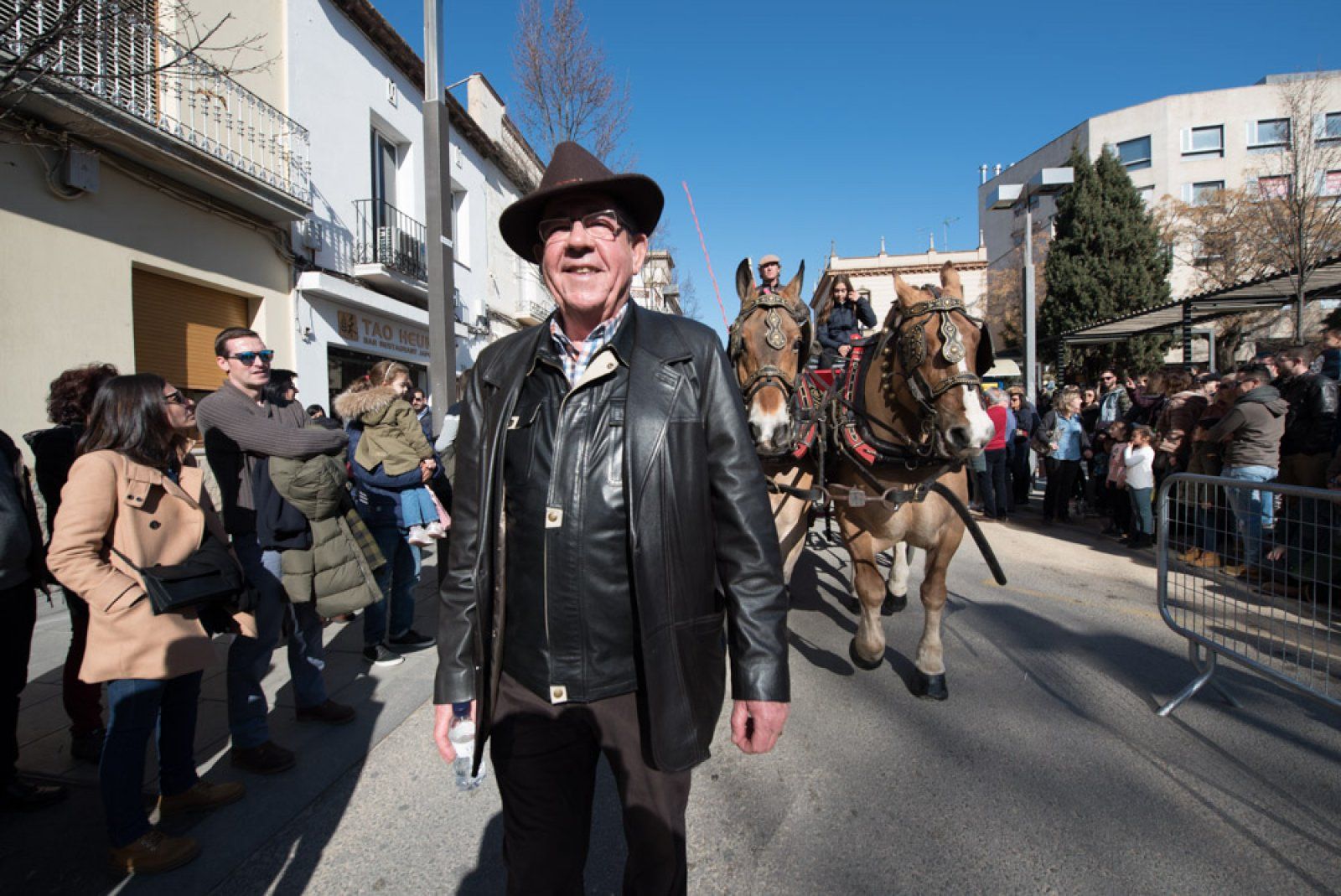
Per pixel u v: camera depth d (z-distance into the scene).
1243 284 9.82
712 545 1.51
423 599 5.86
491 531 1.56
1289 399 6.29
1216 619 3.58
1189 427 7.15
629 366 1.51
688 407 1.48
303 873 2.40
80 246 6.43
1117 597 5.61
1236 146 31.89
